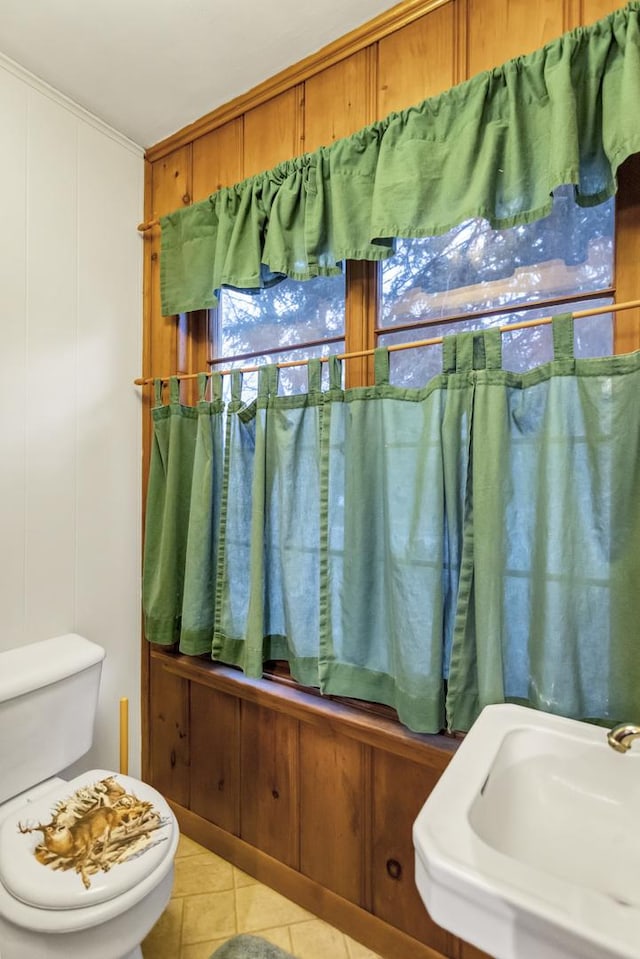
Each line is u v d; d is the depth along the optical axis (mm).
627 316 1016
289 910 1413
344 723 1299
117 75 1432
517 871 537
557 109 938
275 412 1429
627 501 948
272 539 1470
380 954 1284
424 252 1289
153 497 1722
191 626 1556
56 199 1510
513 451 1081
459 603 1100
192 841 1687
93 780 1259
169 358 1742
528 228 1160
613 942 455
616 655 965
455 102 1083
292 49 1342
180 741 1729
